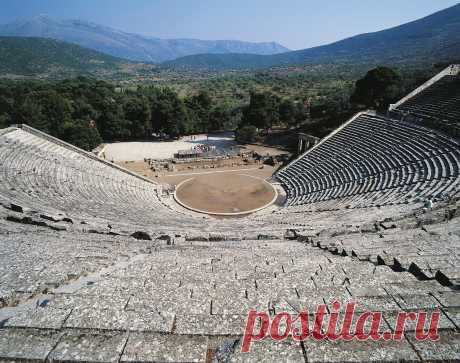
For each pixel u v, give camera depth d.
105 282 7.50
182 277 8.13
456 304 5.96
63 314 5.70
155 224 21.95
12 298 6.92
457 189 21.17
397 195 25.36
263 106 66.69
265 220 26.41
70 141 54.31
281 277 7.70
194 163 51.72
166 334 5.23
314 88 148.50
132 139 71.50
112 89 100.06
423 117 41.69
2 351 4.83
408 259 9.26
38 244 11.74
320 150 45.25
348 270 8.16
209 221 26.56
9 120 59.75
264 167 49.97
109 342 5.02
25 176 26.48
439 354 4.69
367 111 49.72
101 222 18.56
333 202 30.16
